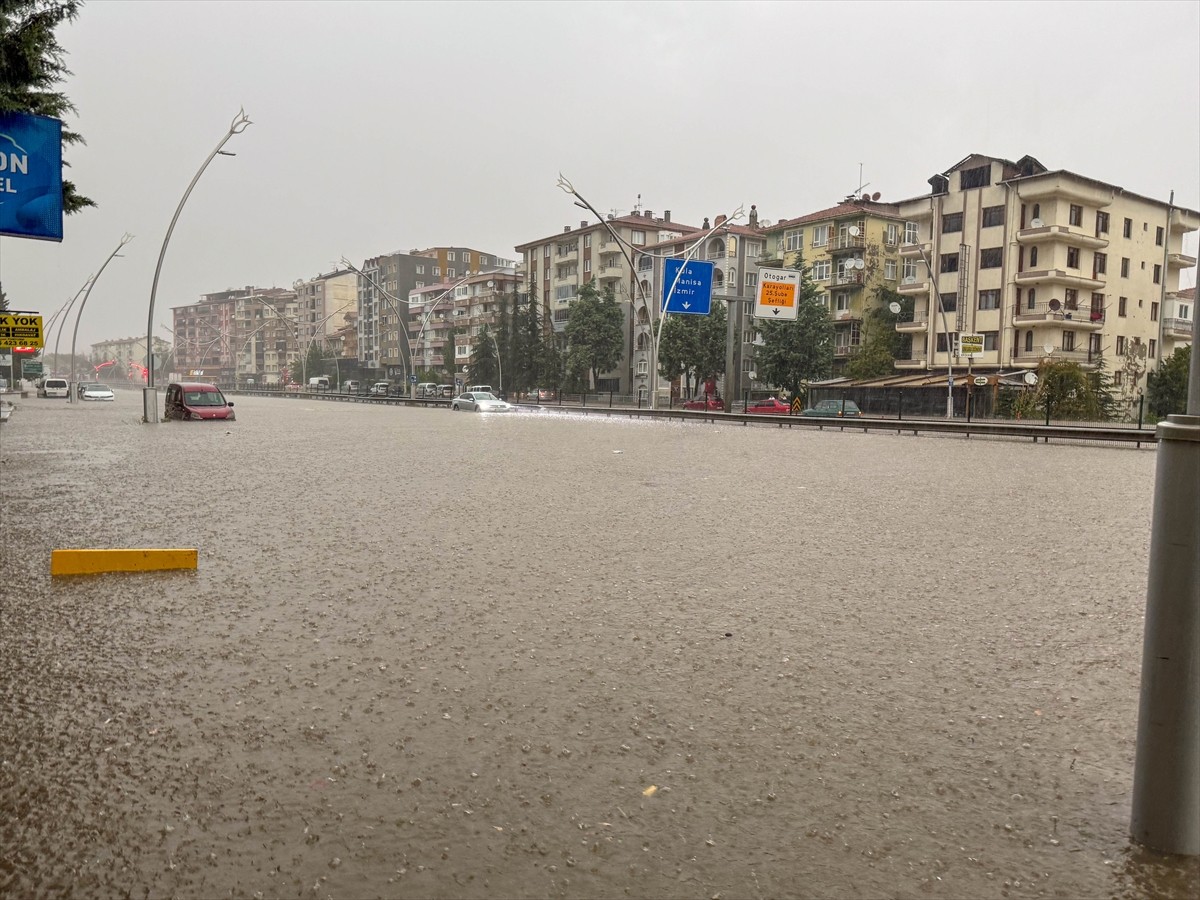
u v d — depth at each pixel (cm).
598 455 1977
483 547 820
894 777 335
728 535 899
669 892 254
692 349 6712
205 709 399
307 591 639
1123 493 1314
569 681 445
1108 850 280
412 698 416
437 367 11462
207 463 1720
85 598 615
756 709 407
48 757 346
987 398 4838
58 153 1199
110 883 257
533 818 299
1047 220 5450
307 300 15675
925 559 780
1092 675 463
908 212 6150
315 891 253
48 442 2334
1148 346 5950
